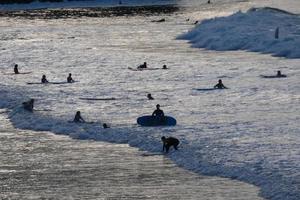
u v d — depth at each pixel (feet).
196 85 465.06
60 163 294.05
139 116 366.43
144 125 343.46
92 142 327.67
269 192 241.35
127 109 387.96
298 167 259.60
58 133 347.56
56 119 368.07
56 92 447.42
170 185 259.19
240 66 556.10
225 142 302.25
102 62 595.47
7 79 510.17
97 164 290.76
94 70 547.90
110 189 257.96
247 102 398.83
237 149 289.53
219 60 602.44
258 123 338.54
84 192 255.09
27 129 359.05
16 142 332.39
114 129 339.98
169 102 405.18
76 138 335.88
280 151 282.77
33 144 327.88
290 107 379.96
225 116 359.25
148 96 416.05
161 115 343.05
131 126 343.05
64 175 277.03
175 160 289.53
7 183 268.00
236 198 240.53
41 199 248.52
